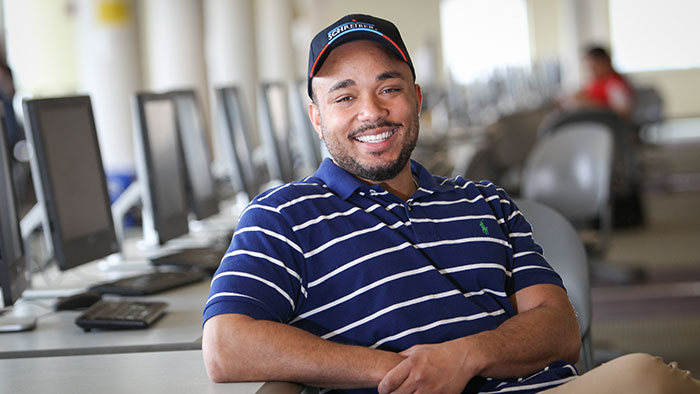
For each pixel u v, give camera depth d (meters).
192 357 1.64
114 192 4.02
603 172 4.06
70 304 2.10
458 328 1.56
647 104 11.33
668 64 16.22
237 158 3.72
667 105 16.25
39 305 2.21
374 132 1.61
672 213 6.92
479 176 3.83
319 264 1.52
